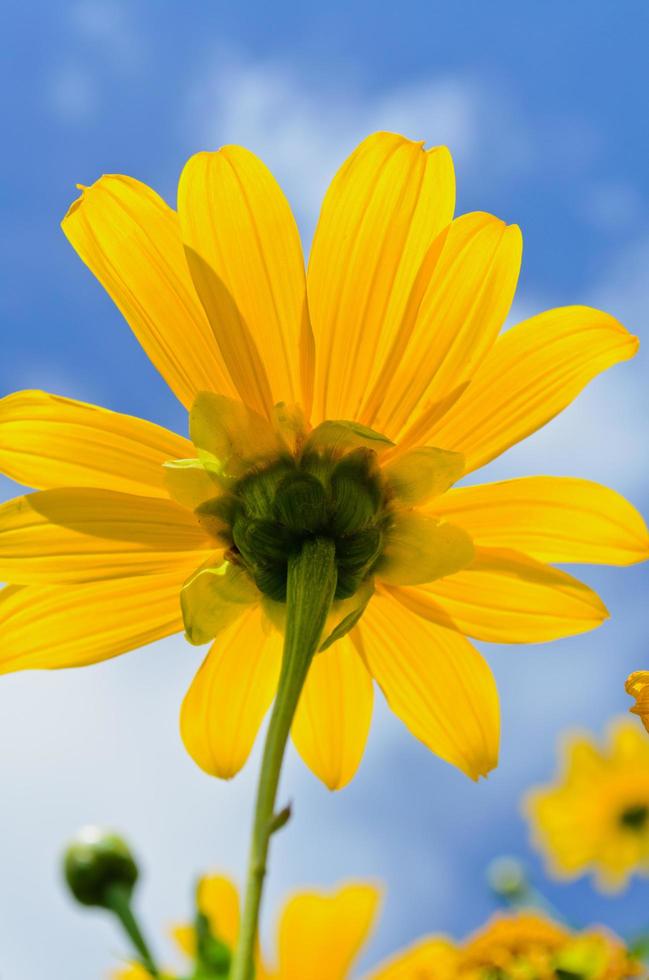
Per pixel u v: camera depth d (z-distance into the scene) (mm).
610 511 494
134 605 499
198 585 492
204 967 433
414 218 494
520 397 496
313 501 490
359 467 493
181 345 494
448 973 470
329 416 495
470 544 492
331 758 513
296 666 473
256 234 491
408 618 507
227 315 489
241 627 505
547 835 672
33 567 489
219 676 506
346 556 490
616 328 496
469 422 496
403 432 496
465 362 495
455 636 507
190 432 491
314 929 469
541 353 496
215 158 491
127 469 494
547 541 497
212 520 493
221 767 502
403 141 495
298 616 481
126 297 493
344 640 514
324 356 493
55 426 492
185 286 494
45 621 496
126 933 439
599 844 668
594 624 496
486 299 496
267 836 412
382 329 494
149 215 495
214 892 467
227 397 492
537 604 498
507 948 478
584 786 674
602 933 482
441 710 507
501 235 497
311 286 493
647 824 668
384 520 494
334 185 494
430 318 495
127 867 468
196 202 490
